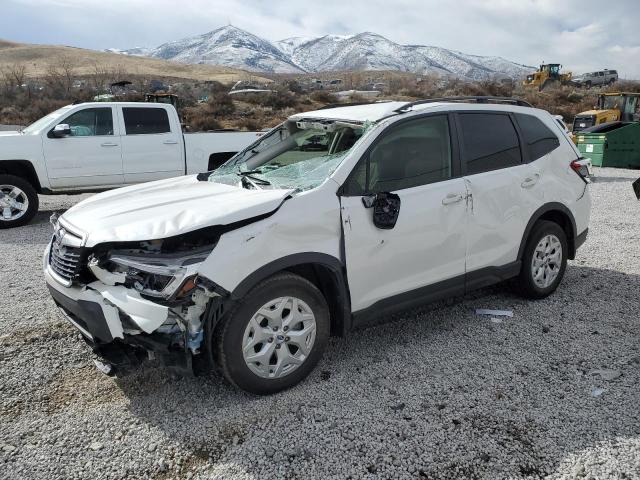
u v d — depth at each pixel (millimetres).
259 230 3188
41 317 4742
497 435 3000
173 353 3133
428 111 4125
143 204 3596
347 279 3578
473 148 4316
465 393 3434
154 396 3453
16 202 8938
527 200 4598
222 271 3033
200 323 3156
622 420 3109
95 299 3113
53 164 9195
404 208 3787
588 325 4434
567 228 5090
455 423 3115
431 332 4355
